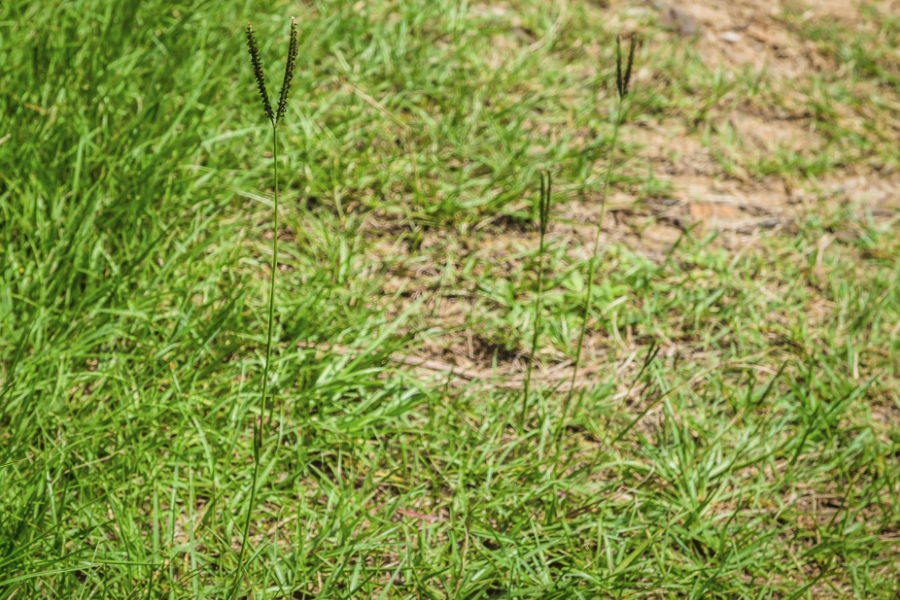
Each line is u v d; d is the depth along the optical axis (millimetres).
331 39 3498
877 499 2307
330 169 3021
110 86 2869
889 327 2898
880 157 3707
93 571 1815
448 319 2715
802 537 2223
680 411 2508
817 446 2457
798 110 3912
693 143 3625
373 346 2441
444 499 2188
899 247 3244
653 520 2162
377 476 2232
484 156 3293
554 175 3246
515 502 2143
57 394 2119
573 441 2389
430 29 3773
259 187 2955
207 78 2963
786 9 4602
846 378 2703
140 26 3141
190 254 2535
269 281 2660
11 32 2861
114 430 2100
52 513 1884
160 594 1795
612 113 3621
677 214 3264
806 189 3477
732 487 2334
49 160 2625
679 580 2000
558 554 2066
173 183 2668
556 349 2678
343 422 2277
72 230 2426
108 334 2326
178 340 2383
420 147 3246
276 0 3541
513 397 2465
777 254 3154
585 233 3092
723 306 2883
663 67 3889
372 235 2943
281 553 1955
